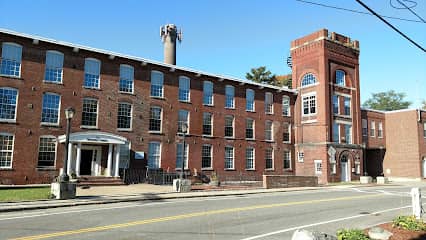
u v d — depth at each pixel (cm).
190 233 1068
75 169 2822
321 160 4056
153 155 3278
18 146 2611
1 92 2594
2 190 2247
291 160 4300
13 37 2669
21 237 989
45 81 2770
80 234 1035
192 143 3525
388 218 1428
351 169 4281
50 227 1139
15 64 2672
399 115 4959
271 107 4244
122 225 1182
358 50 4644
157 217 1352
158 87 3400
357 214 1535
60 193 1814
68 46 2873
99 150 2975
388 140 5034
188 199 2042
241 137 3912
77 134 2709
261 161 4028
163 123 3366
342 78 4459
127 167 3086
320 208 1708
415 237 969
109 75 3089
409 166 4762
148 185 2855
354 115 4484
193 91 3619
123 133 3103
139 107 3228
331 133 4134
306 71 4397
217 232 1091
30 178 2628
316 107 4209
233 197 2194
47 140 2736
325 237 745
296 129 4394
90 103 2969
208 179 3575
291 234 1078
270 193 2541
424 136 4838
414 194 1227
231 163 3803
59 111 2809
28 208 1526
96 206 1673
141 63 3272
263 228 1170
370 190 2931
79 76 2933
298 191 2753
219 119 3766
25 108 2667
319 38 4281
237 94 3959
